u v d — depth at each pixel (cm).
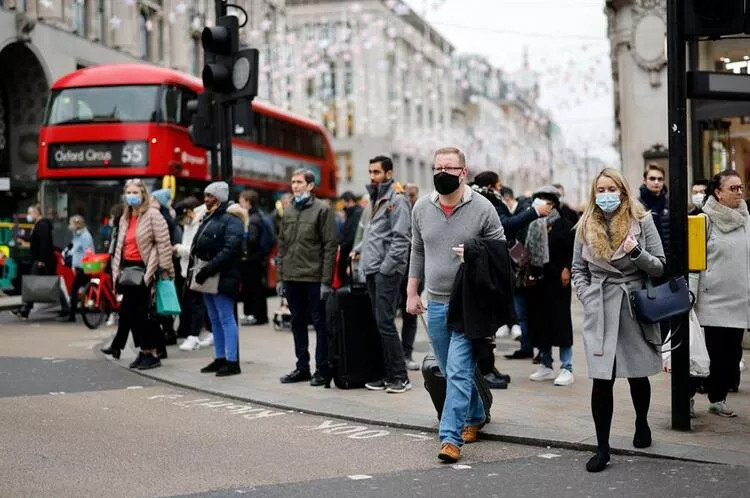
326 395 922
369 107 6397
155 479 619
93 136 1839
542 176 8825
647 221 656
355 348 954
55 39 3291
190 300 1334
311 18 6419
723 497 559
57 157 1852
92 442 729
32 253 1806
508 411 823
